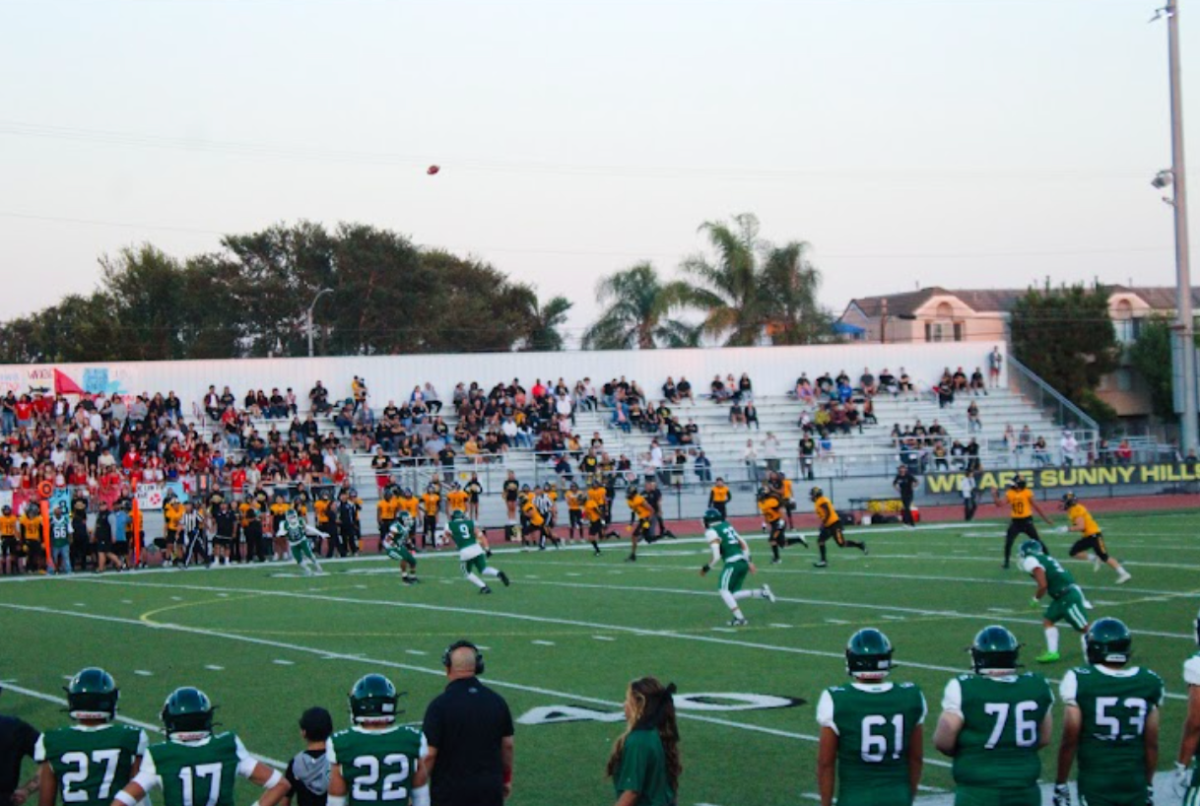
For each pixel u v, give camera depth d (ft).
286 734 45.62
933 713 46.73
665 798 25.13
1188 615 67.21
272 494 128.67
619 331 242.17
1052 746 41.24
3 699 54.03
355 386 161.58
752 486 150.20
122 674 58.39
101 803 25.02
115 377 156.56
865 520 139.85
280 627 72.90
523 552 119.44
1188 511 138.00
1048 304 225.35
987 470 154.51
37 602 89.86
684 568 99.76
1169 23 149.69
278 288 262.06
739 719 46.21
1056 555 98.02
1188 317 154.51
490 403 161.79
